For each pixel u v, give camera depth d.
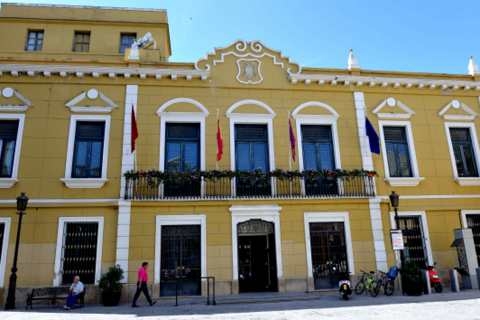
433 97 16.34
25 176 13.09
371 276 12.69
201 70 14.76
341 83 15.69
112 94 14.33
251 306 10.85
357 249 13.77
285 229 13.56
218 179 13.60
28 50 19.75
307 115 15.09
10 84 13.97
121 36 20.64
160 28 20.89
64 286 12.13
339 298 12.02
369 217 14.12
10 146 13.59
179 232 13.23
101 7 20.73
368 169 14.80
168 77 14.72
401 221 14.64
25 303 11.95
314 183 14.23
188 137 14.47
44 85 14.09
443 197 15.00
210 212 13.36
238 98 14.95
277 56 15.65
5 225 12.59
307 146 15.02
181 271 12.91
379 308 9.81
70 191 13.14
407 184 14.91
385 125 15.67
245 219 13.45
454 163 15.59
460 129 16.36
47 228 12.68
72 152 13.57
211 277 11.95
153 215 13.09
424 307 9.79
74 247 12.77
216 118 14.59
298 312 9.45
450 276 13.70
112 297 11.77
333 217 13.95
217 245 13.12
